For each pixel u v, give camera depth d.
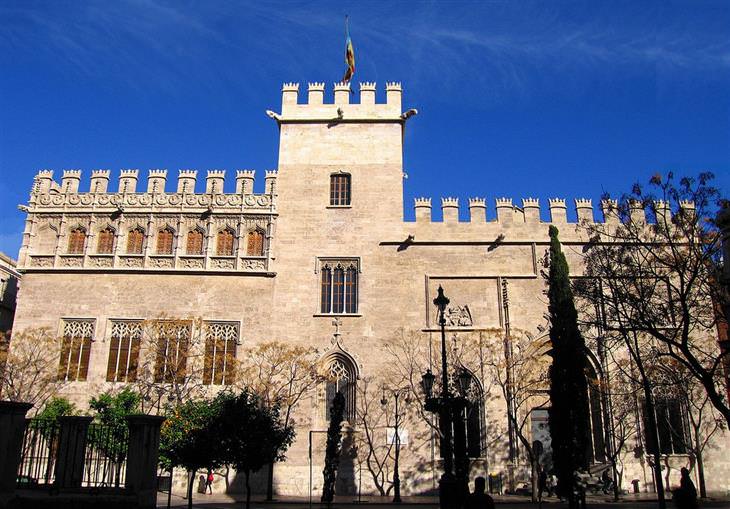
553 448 32.47
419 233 48.81
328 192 50.06
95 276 47.06
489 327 46.44
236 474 42.94
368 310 46.88
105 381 44.59
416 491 42.59
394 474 39.22
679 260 28.78
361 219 49.22
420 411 43.53
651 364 40.97
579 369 33.06
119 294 46.59
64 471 22.50
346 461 43.41
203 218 48.78
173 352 44.66
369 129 51.72
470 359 45.19
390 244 48.56
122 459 25.30
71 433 23.23
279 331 46.34
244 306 46.66
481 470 43.16
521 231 48.78
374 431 44.00
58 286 46.69
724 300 25.69
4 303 53.34
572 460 31.53
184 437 27.95
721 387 43.53
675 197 28.61
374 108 52.34
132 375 44.81
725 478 42.97
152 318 46.03
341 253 48.38
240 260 47.59
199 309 46.44
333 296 47.78
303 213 49.31
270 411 34.84
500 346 44.94
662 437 44.34
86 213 48.59
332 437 34.97
